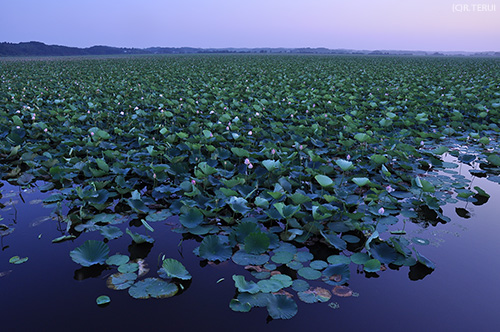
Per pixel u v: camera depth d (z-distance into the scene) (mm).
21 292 2684
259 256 3180
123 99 10883
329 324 2389
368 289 2777
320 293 2695
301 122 8297
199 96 12516
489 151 6867
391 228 3803
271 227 3717
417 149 6934
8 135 6316
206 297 2656
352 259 3152
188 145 5777
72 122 7738
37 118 8156
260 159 5758
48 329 2301
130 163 5090
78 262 2949
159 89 13945
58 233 3615
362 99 12398
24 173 5074
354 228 3707
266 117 8836
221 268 3043
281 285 2758
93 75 21375
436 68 32094
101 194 4180
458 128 8742
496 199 4652
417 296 2697
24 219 3887
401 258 3178
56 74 21859
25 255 3201
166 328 2324
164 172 4828
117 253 3266
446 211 4254
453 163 5961
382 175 4992
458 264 3145
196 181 4480
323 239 3555
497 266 3119
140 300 2613
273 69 28734
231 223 3795
